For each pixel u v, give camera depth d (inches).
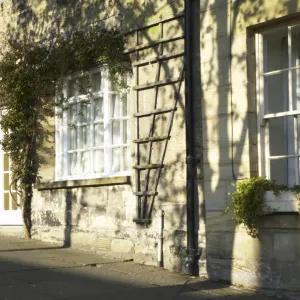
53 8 450.3
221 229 323.3
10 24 496.1
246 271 309.4
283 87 320.5
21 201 470.6
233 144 321.4
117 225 388.2
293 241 291.6
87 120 433.4
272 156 316.2
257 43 321.7
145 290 299.9
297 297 288.4
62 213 433.1
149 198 366.9
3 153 508.1
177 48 358.0
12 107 462.6
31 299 276.4
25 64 457.1
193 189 337.4
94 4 415.8
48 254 393.1
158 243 356.5
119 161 403.2
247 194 303.7
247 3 319.9
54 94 447.5
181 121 352.5
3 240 453.7
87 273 335.9
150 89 372.8
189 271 335.3
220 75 329.7
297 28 309.9
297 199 287.1
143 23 378.6
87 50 407.8
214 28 334.0
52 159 456.4
